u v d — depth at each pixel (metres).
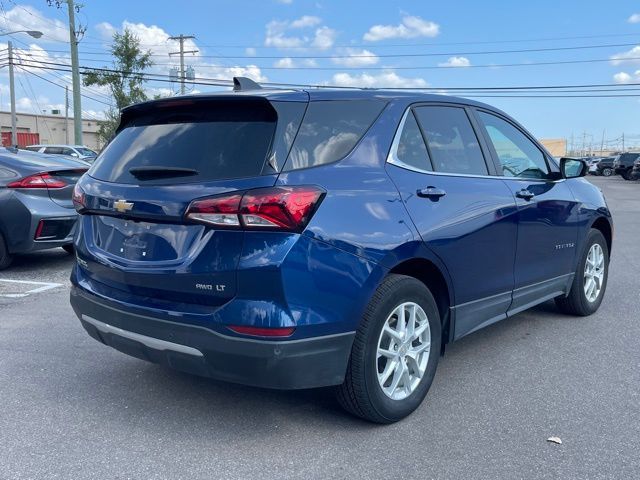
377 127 3.60
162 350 3.26
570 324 5.62
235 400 3.95
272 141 3.12
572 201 5.23
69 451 3.29
